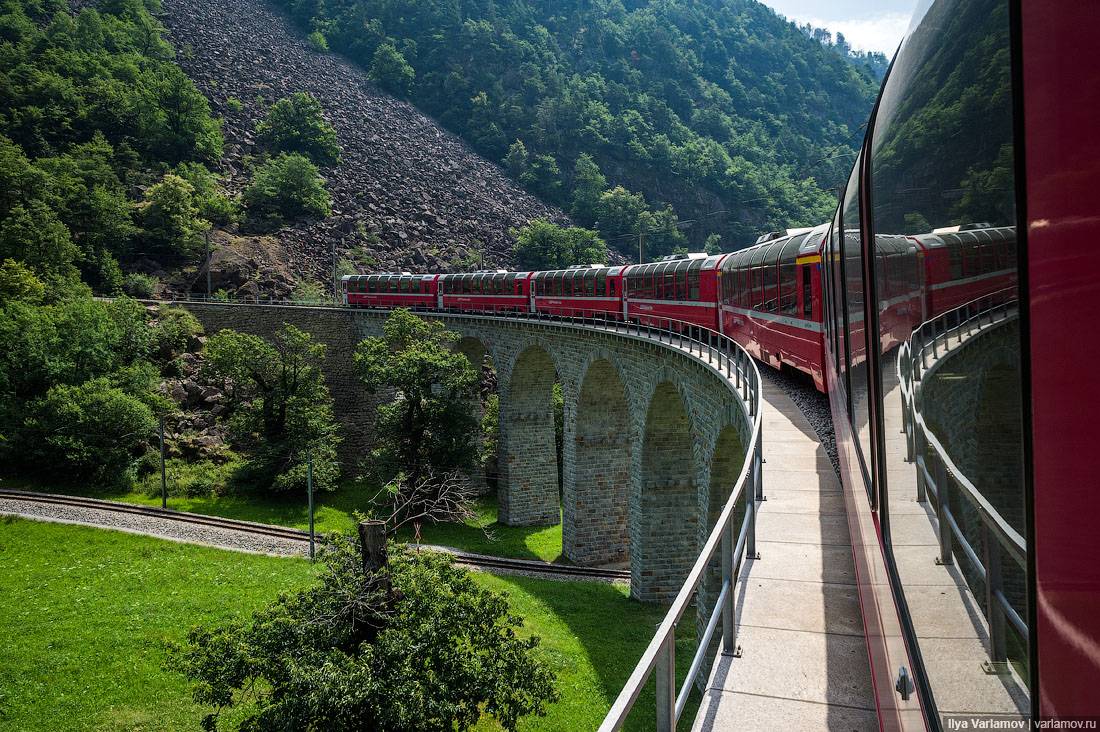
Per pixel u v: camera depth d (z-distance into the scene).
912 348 3.38
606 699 26.75
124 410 53.12
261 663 18.61
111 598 34.19
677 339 28.77
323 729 17.59
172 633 31.05
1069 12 1.77
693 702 25.88
